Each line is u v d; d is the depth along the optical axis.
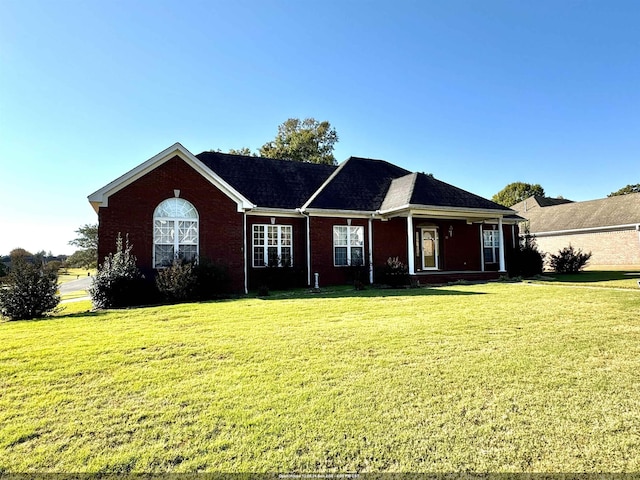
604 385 4.27
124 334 7.33
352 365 5.12
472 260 21.14
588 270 24.45
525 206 39.84
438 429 3.32
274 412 3.72
